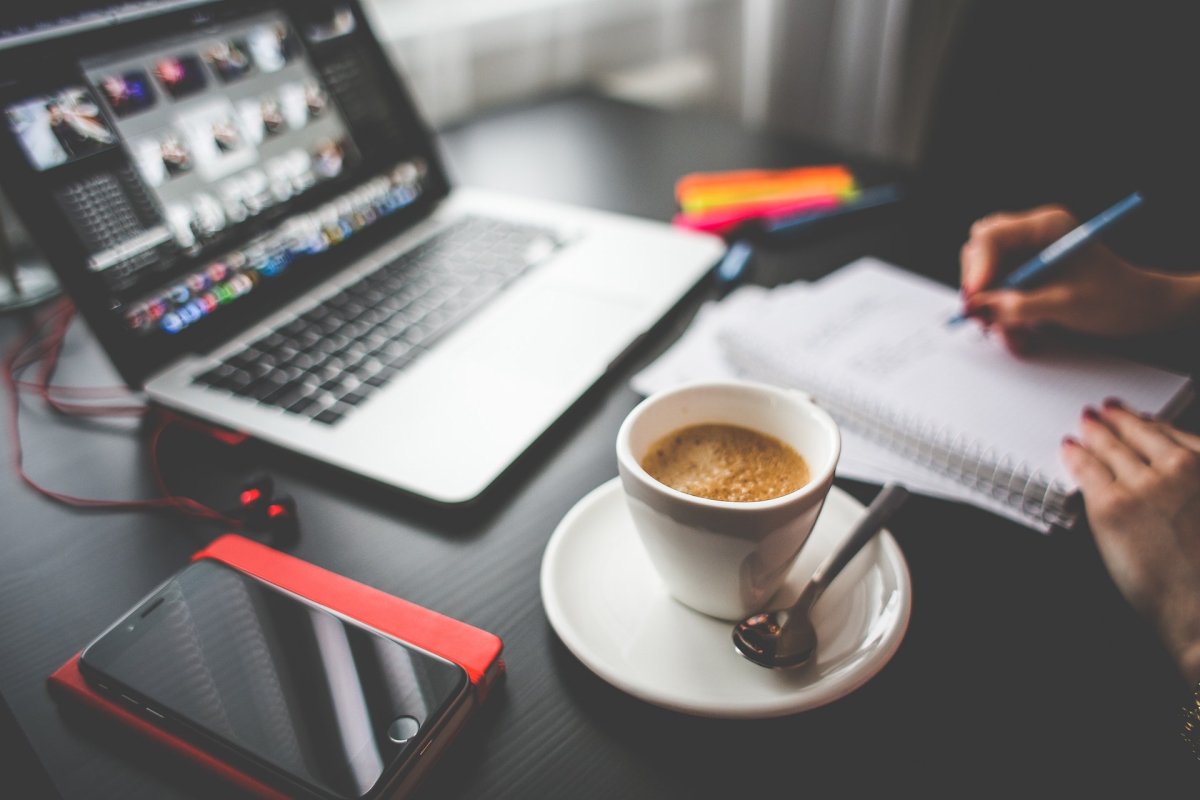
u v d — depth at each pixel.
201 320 0.57
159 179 0.55
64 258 0.49
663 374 0.55
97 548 0.43
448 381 0.53
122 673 0.33
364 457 0.46
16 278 0.66
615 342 0.57
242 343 0.57
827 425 0.36
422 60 1.01
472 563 0.41
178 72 0.57
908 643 0.36
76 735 0.32
